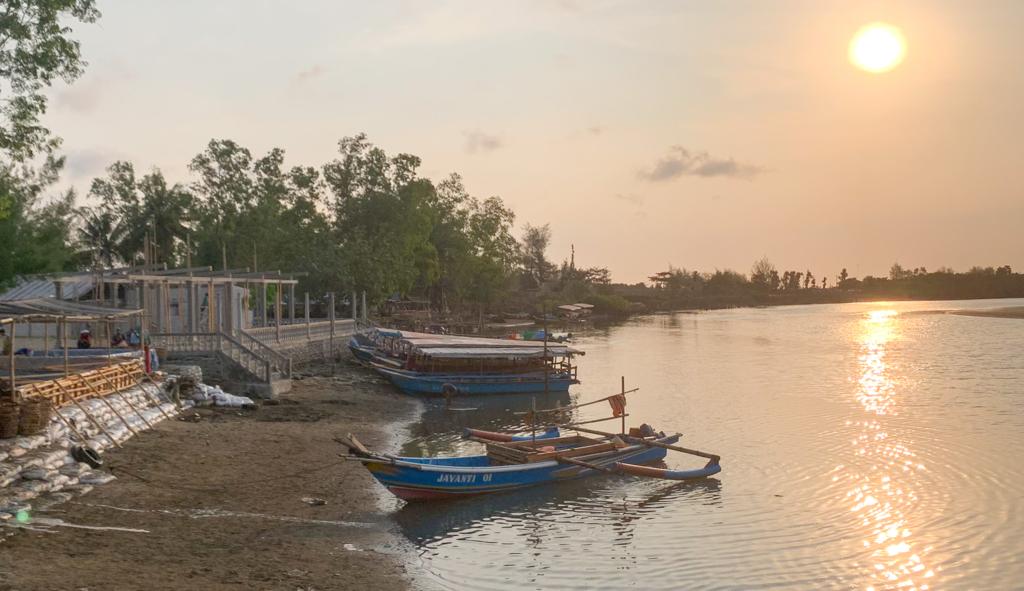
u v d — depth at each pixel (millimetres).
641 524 19766
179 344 36062
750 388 46781
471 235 112125
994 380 48688
